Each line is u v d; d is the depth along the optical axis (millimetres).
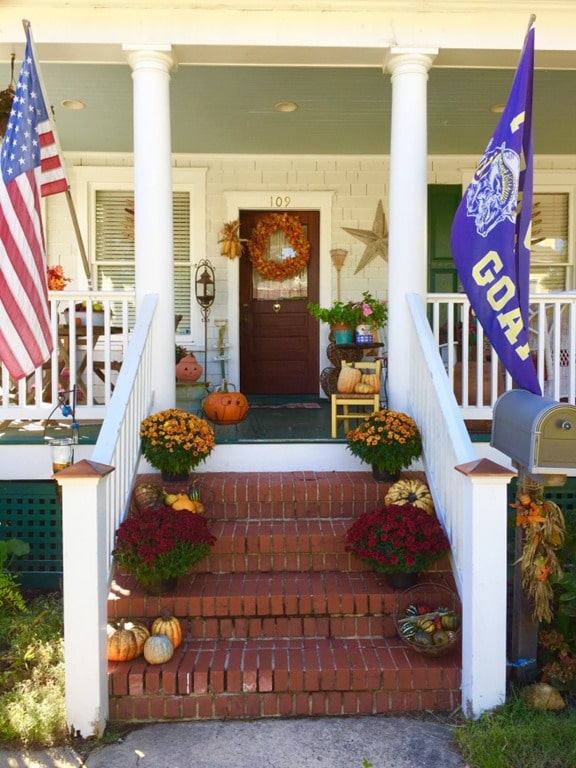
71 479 2791
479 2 4105
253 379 7281
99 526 2867
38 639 3441
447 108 5742
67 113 5809
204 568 3652
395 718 3000
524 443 3043
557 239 7207
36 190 3584
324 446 4340
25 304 3488
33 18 4121
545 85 5219
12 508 4359
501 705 2916
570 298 4520
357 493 3928
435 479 3754
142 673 3004
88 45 4168
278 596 3352
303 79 5117
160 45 4148
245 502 3928
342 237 7062
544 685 3062
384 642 3291
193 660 3115
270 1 4090
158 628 3199
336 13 4176
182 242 7062
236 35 4168
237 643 3297
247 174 6988
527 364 3277
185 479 4062
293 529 3746
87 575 2824
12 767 2682
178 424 3932
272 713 3025
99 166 6887
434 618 3137
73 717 2848
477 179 3361
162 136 4250
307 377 7281
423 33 4207
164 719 3002
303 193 7004
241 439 4375
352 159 7012
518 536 3271
